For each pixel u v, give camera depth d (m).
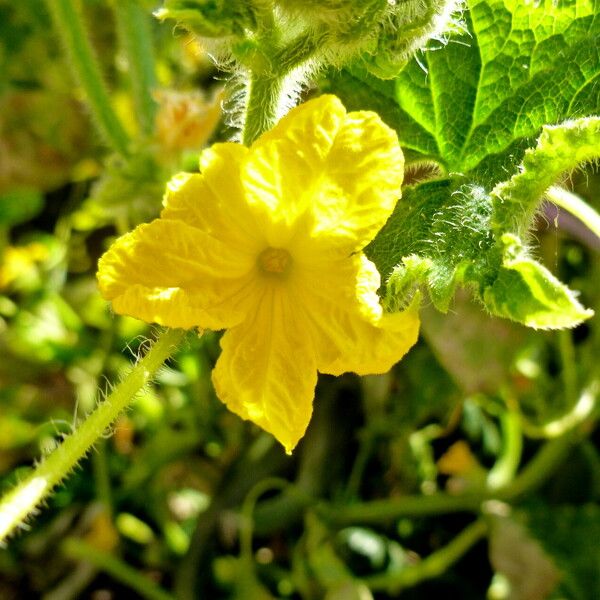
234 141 0.09
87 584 0.18
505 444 0.19
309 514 0.18
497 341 0.16
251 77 0.08
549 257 0.18
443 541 0.19
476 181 0.09
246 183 0.08
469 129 0.10
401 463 0.19
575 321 0.07
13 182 0.20
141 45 0.15
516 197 0.08
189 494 0.20
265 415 0.08
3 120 0.20
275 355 0.08
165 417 0.19
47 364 0.19
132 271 0.08
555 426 0.18
